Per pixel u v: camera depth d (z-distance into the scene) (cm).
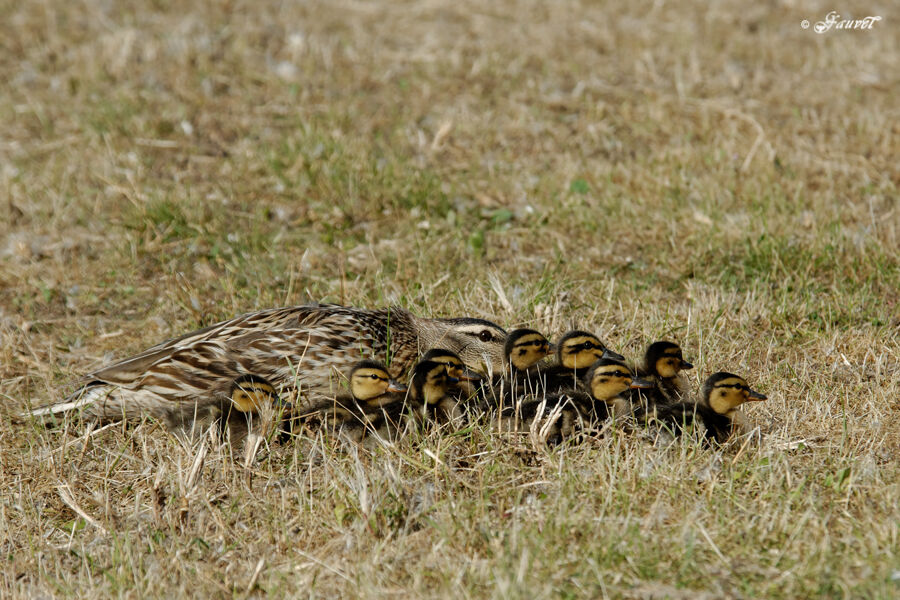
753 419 1023
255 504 941
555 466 938
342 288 1330
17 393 1181
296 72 2039
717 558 819
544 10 2389
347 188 1616
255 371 1094
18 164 1722
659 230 1484
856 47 2138
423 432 1002
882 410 1025
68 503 952
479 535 862
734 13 2356
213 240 1500
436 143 1762
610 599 777
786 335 1197
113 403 1078
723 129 1795
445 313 1286
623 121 1852
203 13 2333
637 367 1092
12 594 860
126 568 868
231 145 1792
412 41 2222
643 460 923
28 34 2200
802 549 819
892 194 1558
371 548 866
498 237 1509
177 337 1152
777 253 1377
